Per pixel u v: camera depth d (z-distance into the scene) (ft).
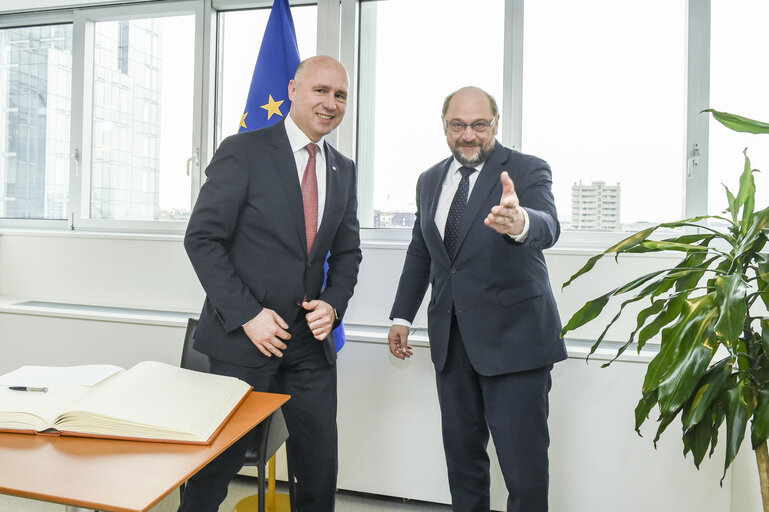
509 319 5.43
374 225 9.62
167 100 10.46
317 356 5.64
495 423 5.49
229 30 10.32
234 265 5.24
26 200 11.47
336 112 5.40
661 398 4.01
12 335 9.07
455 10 9.14
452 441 5.91
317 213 5.50
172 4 10.24
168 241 9.43
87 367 4.06
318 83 5.25
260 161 5.22
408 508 7.78
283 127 5.49
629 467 6.98
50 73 11.22
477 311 5.49
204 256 4.95
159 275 9.48
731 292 3.83
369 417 7.72
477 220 5.49
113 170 10.82
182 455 2.95
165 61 10.46
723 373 4.29
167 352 8.41
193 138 10.22
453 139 5.57
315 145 5.55
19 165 11.48
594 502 7.06
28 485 2.57
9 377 3.75
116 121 10.77
